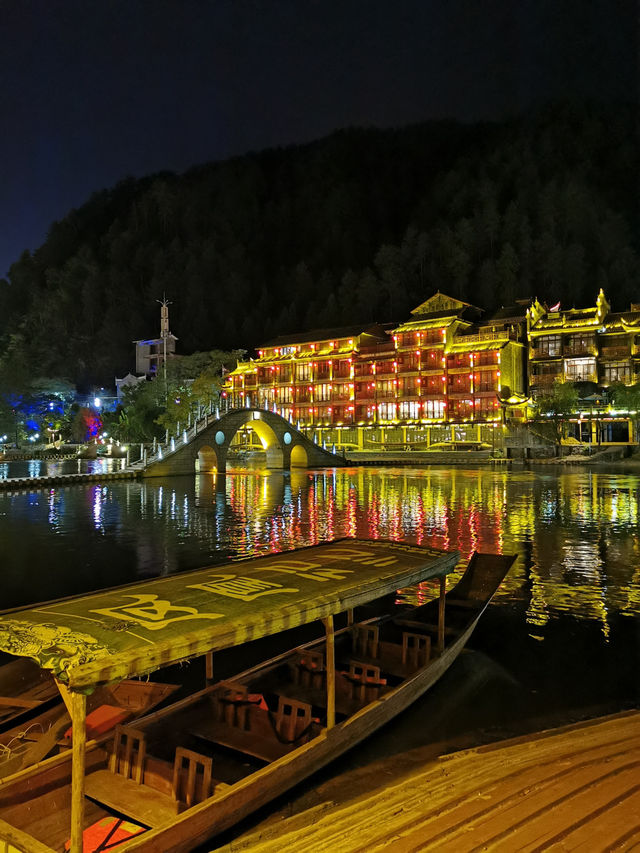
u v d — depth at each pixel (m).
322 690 8.45
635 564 18.05
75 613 6.08
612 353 74.06
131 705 8.16
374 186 160.62
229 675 10.16
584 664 10.38
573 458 65.06
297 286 136.25
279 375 97.00
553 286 101.62
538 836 4.65
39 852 4.76
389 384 86.81
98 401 107.00
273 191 172.62
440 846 4.64
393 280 118.06
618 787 5.45
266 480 51.72
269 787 6.05
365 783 6.77
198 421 59.22
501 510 30.80
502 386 76.75
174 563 18.98
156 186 168.12
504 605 13.79
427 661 9.21
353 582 7.81
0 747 7.05
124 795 5.95
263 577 7.86
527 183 123.38
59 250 175.50
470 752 7.12
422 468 66.38
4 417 99.31
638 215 118.00
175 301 140.75
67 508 33.06
